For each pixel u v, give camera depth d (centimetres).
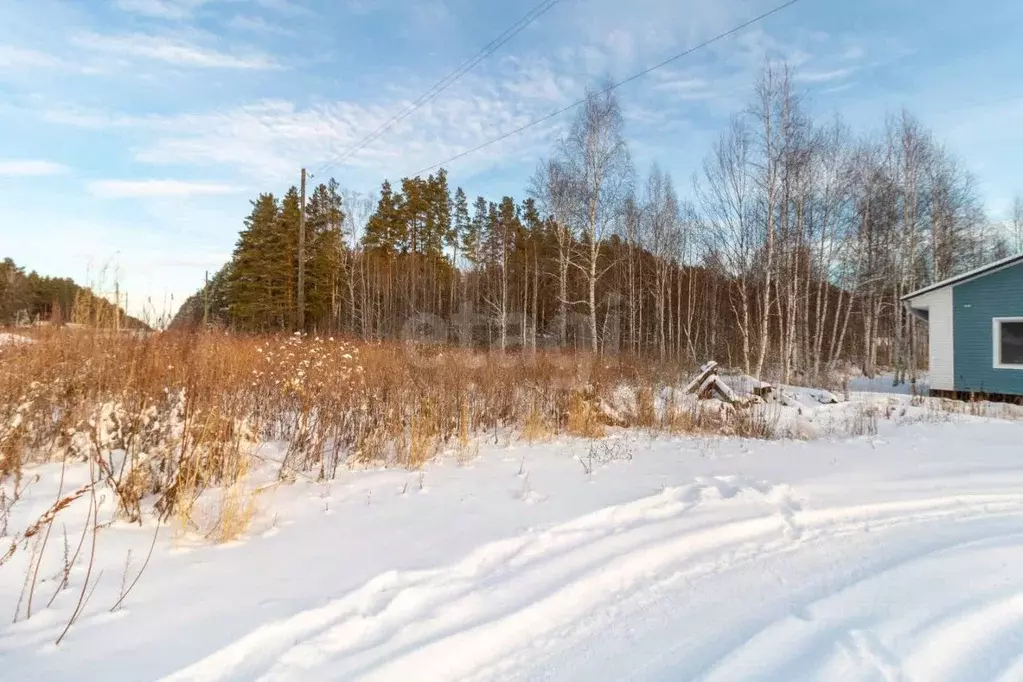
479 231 4441
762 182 1936
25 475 454
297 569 315
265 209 3347
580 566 336
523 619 277
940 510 475
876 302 2614
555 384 944
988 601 299
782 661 242
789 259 2062
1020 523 441
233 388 577
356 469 570
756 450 732
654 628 275
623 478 544
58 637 238
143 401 480
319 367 715
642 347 2842
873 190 2361
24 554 313
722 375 1938
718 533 403
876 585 322
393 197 4094
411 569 318
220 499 431
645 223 3039
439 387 803
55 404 553
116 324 693
